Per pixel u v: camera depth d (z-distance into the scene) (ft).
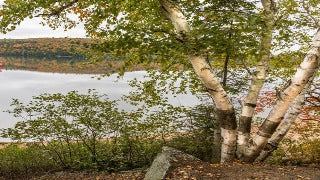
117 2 21.48
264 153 28.68
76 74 289.94
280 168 25.31
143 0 22.21
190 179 23.41
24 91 168.45
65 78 247.70
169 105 36.47
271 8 25.43
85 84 198.80
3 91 166.71
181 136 37.88
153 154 36.52
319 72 34.42
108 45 22.49
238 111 36.99
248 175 23.44
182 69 35.47
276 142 28.22
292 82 23.94
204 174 24.06
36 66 423.64
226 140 27.07
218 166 25.63
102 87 179.22
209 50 21.80
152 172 25.57
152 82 36.99
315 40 22.90
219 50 21.58
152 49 21.63
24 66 418.31
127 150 37.52
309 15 29.30
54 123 33.14
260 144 26.68
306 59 23.09
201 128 36.40
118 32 21.52
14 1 22.20
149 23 26.45
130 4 21.93
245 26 20.16
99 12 21.95
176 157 26.89
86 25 25.75
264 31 21.09
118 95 140.46
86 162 35.60
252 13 21.47
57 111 33.30
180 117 35.47
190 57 23.48
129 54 24.30
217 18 23.21
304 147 39.27
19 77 255.29
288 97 24.36
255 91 27.76
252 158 27.43
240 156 27.99
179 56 28.12
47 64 471.62
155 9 24.58
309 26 31.81
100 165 35.24
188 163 26.13
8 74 281.13
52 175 33.99
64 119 33.55
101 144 38.42
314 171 24.79
